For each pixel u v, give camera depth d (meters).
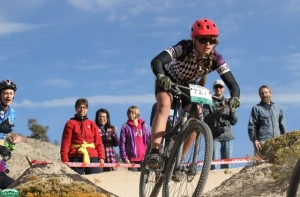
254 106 10.73
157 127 5.86
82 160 9.66
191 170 5.60
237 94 5.99
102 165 9.80
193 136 5.76
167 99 5.91
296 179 4.18
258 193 8.01
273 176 8.15
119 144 10.90
